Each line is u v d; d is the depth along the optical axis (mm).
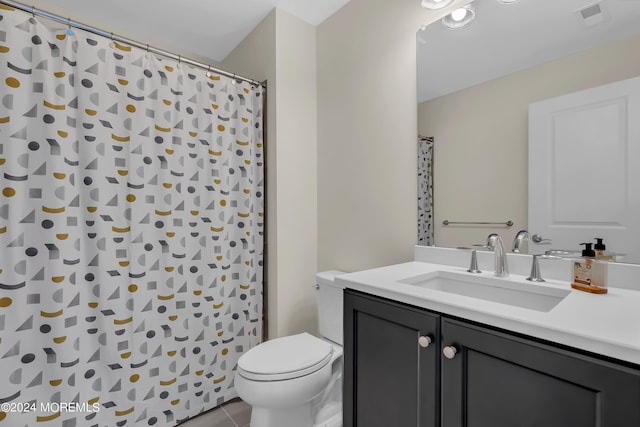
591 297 838
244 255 1896
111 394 1433
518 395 678
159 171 1598
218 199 1795
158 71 1597
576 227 1036
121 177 1482
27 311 1244
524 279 1073
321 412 1474
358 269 1781
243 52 2221
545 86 1115
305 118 2016
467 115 1325
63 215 1310
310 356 1384
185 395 1659
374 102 1692
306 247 2020
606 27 988
